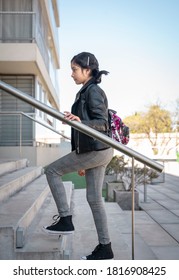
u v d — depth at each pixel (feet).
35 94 37.11
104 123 7.98
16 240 8.21
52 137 46.29
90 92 8.11
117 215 18.62
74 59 8.55
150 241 14.82
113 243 11.27
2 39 32.83
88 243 10.64
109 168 27.89
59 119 7.59
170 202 25.16
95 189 8.40
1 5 34.47
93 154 8.13
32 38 32.40
